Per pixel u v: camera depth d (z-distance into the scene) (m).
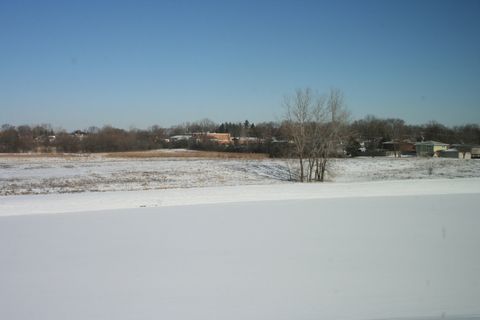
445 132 94.25
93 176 34.09
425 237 11.30
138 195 18.34
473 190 19.38
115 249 10.42
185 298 7.62
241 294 7.77
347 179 35.31
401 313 7.00
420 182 22.61
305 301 7.45
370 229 12.14
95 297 7.70
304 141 34.69
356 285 8.13
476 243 10.75
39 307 7.33
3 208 15.62
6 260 9.66
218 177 35.06
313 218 13.59
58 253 10.13
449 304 7.32
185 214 14.33
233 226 12.57
